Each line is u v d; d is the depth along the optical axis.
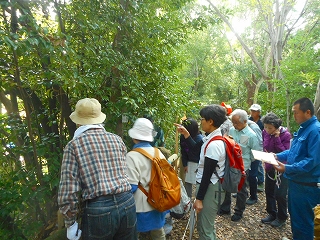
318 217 1.73
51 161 2.58
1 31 1.57
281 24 9.26
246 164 3.42
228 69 14.31
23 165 2.90
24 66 2.18
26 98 2.64
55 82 2.08
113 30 2.60
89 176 1.66
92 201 1.66
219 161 2.21
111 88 2.77
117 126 3.01
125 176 1.84
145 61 2.95
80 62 2.48
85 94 2.79
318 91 5.32
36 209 2.87
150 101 3.08
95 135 1.76
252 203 3.98
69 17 2.40
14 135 2.76
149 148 2.25
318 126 2.23
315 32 9.20
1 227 2.56
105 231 1.66
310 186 2.28
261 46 13.66
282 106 7.08
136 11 2.72
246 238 3.03
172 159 3.21
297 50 7.93
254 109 4.61
